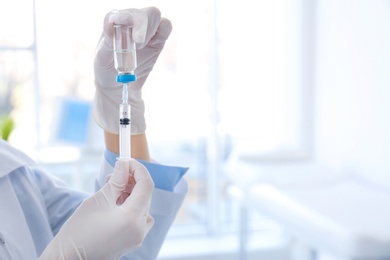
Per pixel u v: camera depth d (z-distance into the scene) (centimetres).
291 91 313
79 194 104
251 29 315
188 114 344
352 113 269
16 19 289
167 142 366
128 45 77
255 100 328
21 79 305
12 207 92
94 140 275
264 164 269
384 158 244
